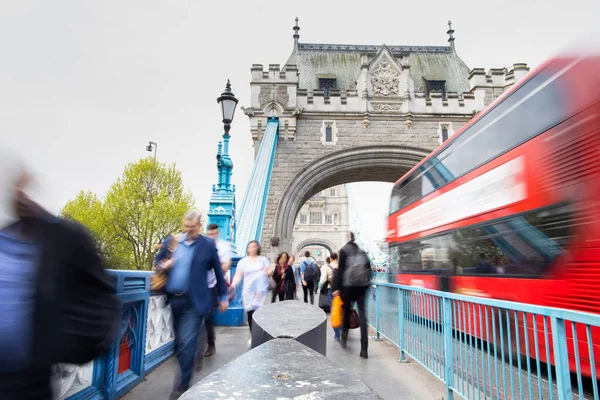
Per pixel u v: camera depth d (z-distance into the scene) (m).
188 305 3.56
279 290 9.16
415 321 5.14
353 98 24.47
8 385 1.46
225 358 5.27
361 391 1.28
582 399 2.37
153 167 33.66
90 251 1.67
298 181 22.98
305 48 31.59
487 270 5.98
